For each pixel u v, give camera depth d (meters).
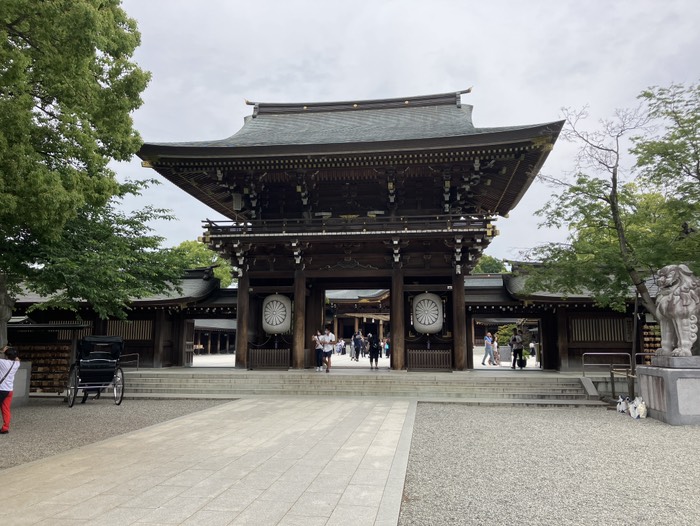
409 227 25.34
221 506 7.08
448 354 25.41
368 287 29.33
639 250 18.42
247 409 17.09
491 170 26.98
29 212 11.70
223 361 43.78
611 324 27.39
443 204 27.53
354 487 8.02
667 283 16.02
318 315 28.61
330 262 26.80
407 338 26.27
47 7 11.34
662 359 15.98
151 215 25.11
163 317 29.70
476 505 7.40
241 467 9.27
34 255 17.48
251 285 28.45
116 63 14.00
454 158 25.12
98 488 7.93
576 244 20.48
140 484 8.15
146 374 23.69
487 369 31.05
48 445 11.66
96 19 11.62
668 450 11.27
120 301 22.09
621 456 10.66
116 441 11.73
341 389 21.25
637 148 18.81
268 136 30.36
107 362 18.80
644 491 8.11
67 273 18.12
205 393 21.67
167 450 10.73
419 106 34.44
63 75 12.44
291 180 27.86
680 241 18.61
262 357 26.39
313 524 6.39
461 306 25.55
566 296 25.05
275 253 27.23
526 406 18.92
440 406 18.58
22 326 22.80
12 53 10.91
